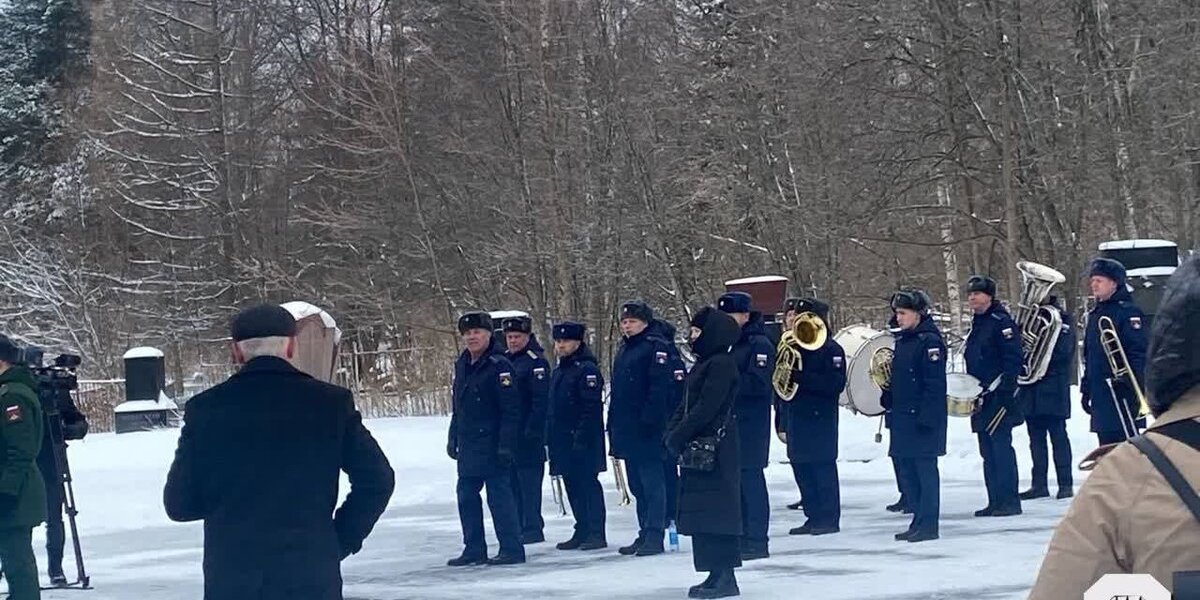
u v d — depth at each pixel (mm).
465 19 35062
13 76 51344
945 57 27734
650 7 32969
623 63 32469
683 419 9680
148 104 44250
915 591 9961
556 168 32938
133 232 45750
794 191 30688
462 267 35750
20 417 9102
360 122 34969
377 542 14703
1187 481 2662
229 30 43344
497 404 12422
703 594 9844
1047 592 2754
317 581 5465
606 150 32312
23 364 9445
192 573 13172
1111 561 2707
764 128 31000
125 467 22344
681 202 32125
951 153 28453
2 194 49812
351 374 33344
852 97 29062
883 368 16828
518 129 33625
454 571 12234
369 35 37844
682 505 9773
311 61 40688
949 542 12164
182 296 43969
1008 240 27609
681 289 32000
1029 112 27844
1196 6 26625
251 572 5414
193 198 43750
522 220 33062
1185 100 26500
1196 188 27031
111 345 44531
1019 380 14664
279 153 43188
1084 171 26719
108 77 45312
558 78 33062
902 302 12422
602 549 13203
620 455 12531
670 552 12664
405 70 37031
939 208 29359
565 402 13336
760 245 31969
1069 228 27297
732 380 9695
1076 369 23203
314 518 5523
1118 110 26938
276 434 5543
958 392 13602
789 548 12367
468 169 35125
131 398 30438
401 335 38438
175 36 44219
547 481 19578
